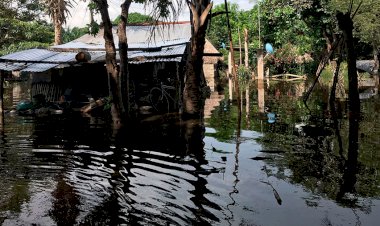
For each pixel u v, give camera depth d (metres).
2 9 42.53
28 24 41.66
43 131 14.70
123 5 16.19
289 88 29.67
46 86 22.98
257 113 18.12
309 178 8.63
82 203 7.49
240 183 8.38
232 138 12.82
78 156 10.89
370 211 6.87
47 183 8.67
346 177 8.65
